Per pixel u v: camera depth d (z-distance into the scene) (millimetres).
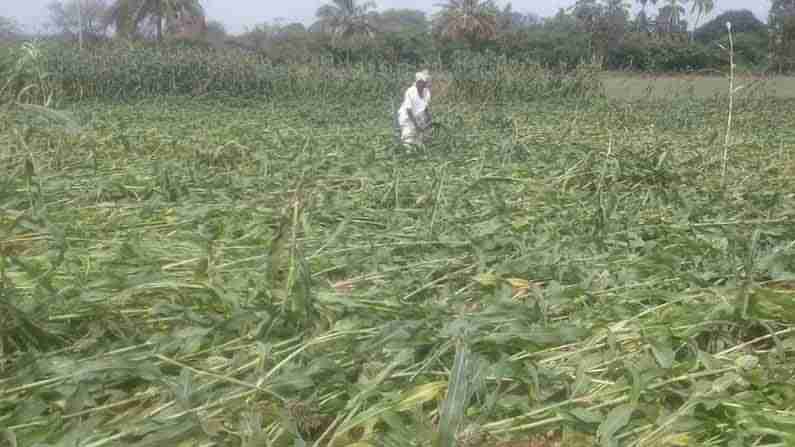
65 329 3320
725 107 19547
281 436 2602
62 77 20641
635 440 2701
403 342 3092
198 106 20797
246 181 7152
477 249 4609
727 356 3258
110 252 4660
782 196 6848
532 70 24328
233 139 10211
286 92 24062
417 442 2551
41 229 4098
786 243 5125
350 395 2852
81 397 2670
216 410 2645
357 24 49781
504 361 2799
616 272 4445
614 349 3105
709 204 6398
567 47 36625
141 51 23484
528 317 3408
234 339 3346
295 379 2773
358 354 3109
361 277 4332
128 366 2701
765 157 10492
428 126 10305
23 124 9188
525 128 13688
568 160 8078
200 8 40156
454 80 23297
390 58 36312
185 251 4750
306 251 4863
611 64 37469
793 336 3502
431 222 5305
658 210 6281
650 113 17922
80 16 34000
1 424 2592
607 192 7016
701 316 3488
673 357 2941
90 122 12312
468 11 42188
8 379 2830
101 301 3566
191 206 5957
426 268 4625
